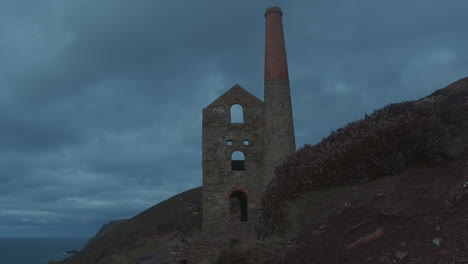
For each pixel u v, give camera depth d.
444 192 7.75
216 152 28.86
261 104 30.27
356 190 9.56
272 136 28.06
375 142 10.38
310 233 8.70
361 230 7.70
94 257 46.41
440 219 6.87
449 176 8.38
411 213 7.46
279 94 28.83
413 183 8.62
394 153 9.92
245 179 28.42
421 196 7.91
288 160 14.62
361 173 10.16
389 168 9.73
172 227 44.16
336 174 10.64
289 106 28.75
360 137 11.07
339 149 11.05
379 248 6.68
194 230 36.19
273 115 28.45
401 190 8.48
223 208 27.58
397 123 10.43
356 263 6.49
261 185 28.25
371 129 10.95
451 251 5.75
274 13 31.36
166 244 31.97
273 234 10.83
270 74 29.62
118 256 25.41
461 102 13.61
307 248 7.85
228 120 29.64
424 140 9.68
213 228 27.05
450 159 9.15
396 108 12.70
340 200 9.44
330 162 10.97
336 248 7.35
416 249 6.20
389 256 6.29
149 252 26.80
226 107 29.95
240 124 29.70
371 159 10.13
